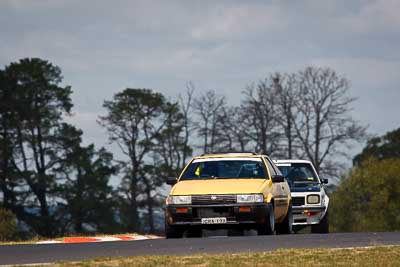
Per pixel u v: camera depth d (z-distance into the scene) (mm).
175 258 40656
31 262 40188
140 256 41719
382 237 52062
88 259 40750
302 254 42312
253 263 39406
